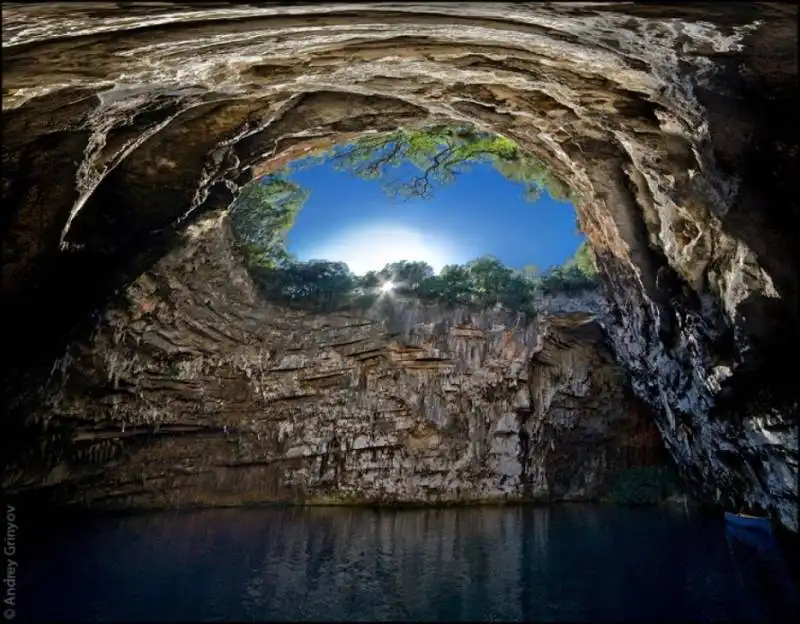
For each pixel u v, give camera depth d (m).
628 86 7.23
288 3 5.05
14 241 8.17
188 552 9.79
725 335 9.51
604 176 10.46
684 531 12.44
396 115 10.41
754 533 11.99
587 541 11.45
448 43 6.68
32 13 4.80
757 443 9.77
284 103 9.45
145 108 7.95
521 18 5.65
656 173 8.77
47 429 12.44
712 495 14.67
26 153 7.45
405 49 6.89
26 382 10.81
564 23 5.71
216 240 15.28
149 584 7.75
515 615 6.89
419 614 6.89
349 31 6.06
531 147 11.70
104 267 10.55
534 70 7.56
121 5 4.85
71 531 11.26
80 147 7.87
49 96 6.70
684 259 9.60
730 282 8.55
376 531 12.66
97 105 7.28
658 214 9.93
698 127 7.17
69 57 5.88
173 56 6.36
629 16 5.32
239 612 6.76
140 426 15.20
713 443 12.30
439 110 10.04
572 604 7.36
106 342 13.05
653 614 7.07
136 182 9.98
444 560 9.72
